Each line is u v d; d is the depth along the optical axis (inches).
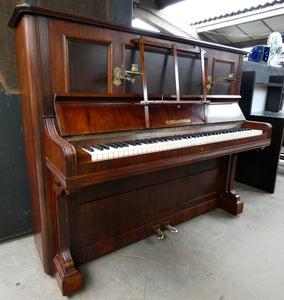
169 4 192.5
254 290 53.5
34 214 61.2
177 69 61.6
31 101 45.4
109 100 54.3
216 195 89.4
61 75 47.0
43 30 43.3
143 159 46.6
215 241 71.1
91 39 49.2
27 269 58.9
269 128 74.2
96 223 60.2
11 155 65.5
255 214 87.6
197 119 69.4
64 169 37.4
